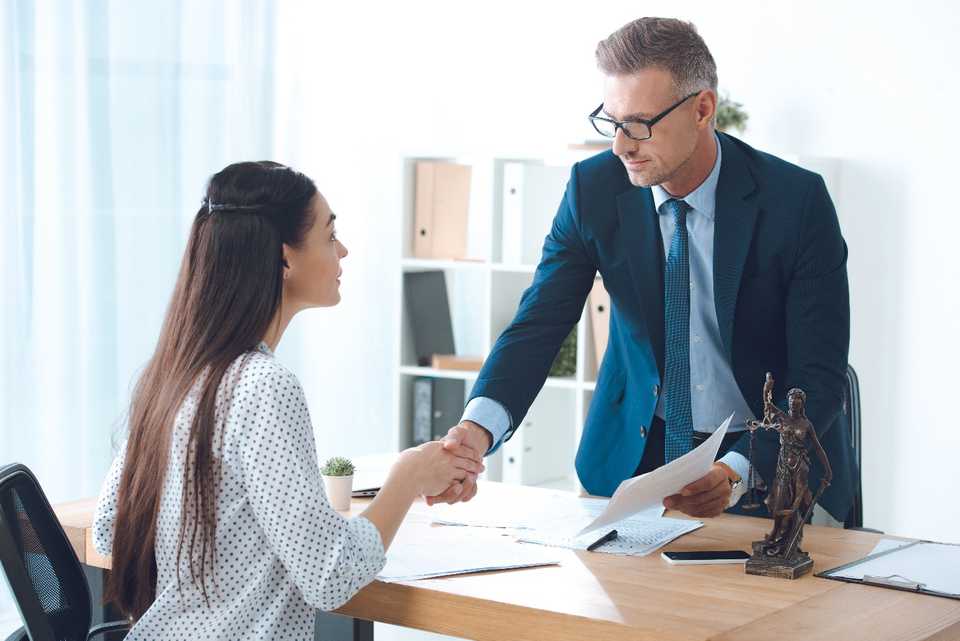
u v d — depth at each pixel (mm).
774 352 2191
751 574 1718
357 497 2215
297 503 1530
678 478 1745
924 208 3723
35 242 3438
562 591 1627
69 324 3521
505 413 2123
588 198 2254
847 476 2260
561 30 4340
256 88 4098
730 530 1967
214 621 1595
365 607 1700
